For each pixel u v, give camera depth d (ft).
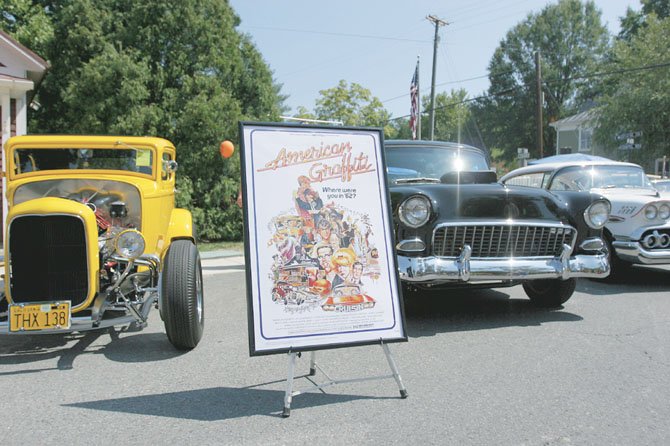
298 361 13.33
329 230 11.00
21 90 34.55
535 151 161.27
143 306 13.96
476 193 15.74
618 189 25.30
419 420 9.81
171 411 10.39
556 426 9.52
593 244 16.43
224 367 13.02
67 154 16.66
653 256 21.89
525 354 13.55
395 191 15.52
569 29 155.74
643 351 13.71
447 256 15.34
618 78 79.61
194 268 14.14
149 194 15.90
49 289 13.24
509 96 161.58
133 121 38.14
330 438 9.16
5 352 14.51
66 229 13.23
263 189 10.69
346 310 10.78
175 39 41.68
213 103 40.83
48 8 51.19
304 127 11.27
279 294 10.39
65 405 10.75
